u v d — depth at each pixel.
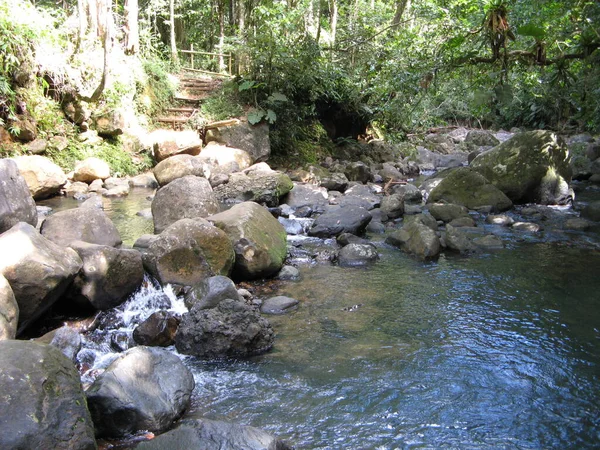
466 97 8.29
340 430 3.25
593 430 3.27
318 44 13.69
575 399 3.59
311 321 4.83
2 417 2.46
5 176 5.04
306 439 3.17
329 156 14.81
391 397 3.61
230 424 2.99
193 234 5.27
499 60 6.40
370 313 5.01
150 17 19.14
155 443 2.86
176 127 13.44
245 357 4.18
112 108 11.80
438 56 6.97
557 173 9.79
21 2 9.98
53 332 3.99
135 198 9.81
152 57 14.91
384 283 5.80
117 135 11.86
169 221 7.04
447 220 8.45
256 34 13.66
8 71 9.95
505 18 5.95
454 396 3.62
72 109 11.30
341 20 18.12
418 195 10.40
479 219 8.70
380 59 10.77
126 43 13.62
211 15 20.08
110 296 4.78
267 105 13.73
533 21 6.43
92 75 11.52
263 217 6.40
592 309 5.06
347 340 4.46
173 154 11.88
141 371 3.44
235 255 5.66
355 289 5.62
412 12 12.52
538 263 6.43
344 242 7.23
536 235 7.70
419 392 3.67
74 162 10.86
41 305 4.15
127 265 4.90
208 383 3.79
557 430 3.27
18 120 10.08
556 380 3.83
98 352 4.23
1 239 4.17
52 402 2.65
